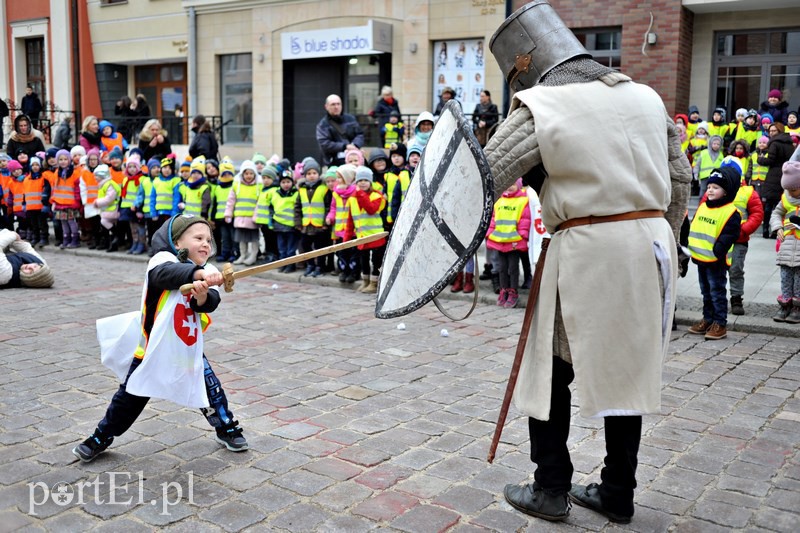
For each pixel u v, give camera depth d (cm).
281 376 571
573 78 303
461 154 296
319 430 457
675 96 1423
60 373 574
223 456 416
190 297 391
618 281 298
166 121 2189
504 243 819
